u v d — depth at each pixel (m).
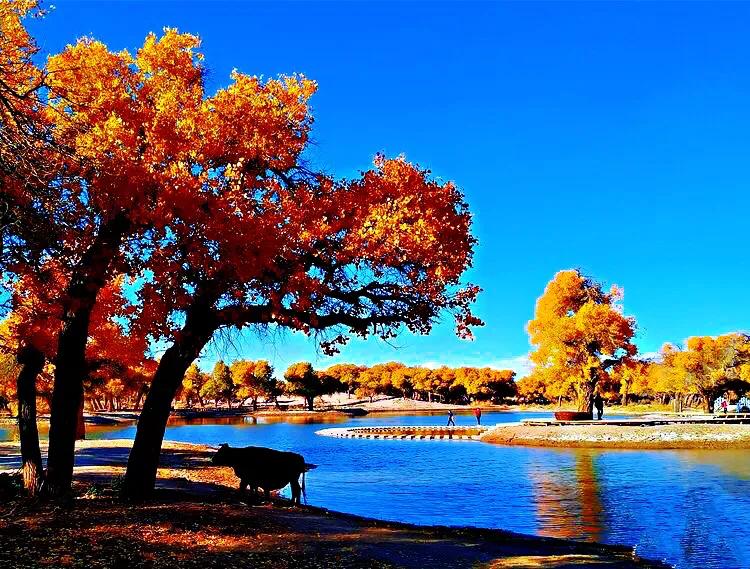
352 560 10.70
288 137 14.47
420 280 15.39
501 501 21.78
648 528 17.19
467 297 15.87
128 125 13.02
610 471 29.72
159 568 9.13
